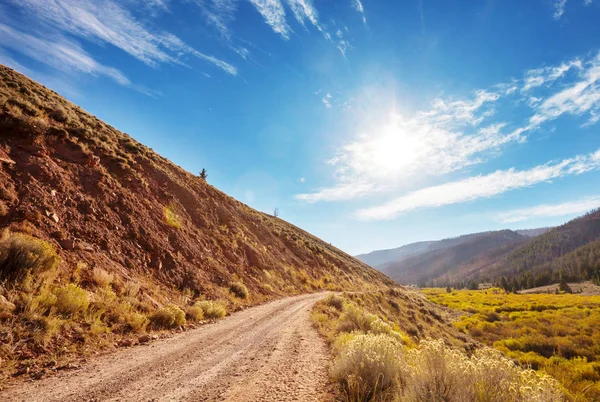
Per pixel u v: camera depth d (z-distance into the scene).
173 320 10.52
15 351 5.96
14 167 12.87
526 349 23.58
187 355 7.38
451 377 3.66
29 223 10.62
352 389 4.58
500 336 30.02
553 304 49.47
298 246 45.88
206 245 21.41
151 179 23.02
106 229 13.98
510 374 3.48
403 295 41.00
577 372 15.63
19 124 15.09
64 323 7.55
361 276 65.31
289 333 10.64
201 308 13.11
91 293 9.59
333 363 6.66
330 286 39.28
